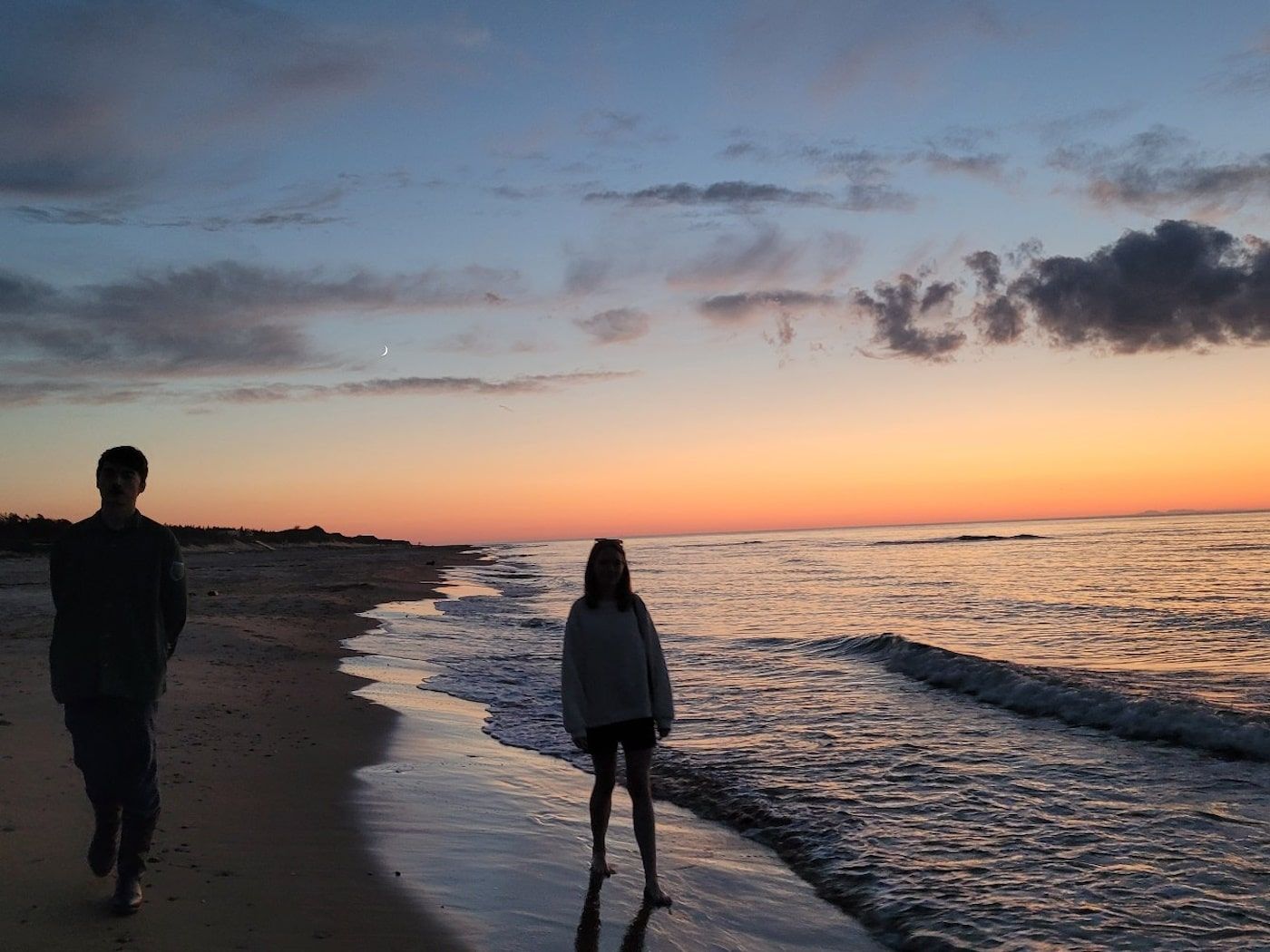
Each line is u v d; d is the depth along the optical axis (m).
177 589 3.93
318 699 10.04
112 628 3.78
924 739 8.45
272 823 5.44
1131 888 4.78
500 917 4.34
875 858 5.34
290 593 27.95
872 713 9.80
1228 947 4.05
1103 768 7.25
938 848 5.50
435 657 14.63
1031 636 17.73
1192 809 6.12
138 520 3.92
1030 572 40.75
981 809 6.26
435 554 94.50
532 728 9.23
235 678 10.97
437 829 5.64
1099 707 9.05
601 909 4.52
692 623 21.41
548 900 4.60
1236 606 22.48
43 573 33.88
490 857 5.19
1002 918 4.41
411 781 6.80
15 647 12.04
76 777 5.60
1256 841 5.45
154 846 4.80
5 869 4.17
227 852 4.82
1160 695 9.35
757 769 7.46
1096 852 5.34
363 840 5.28
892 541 118.50
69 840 4.57
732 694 11.20
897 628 19.62
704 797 6.71
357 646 15.76
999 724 9.05
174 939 3.64
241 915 3.99
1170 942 4.11
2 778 5.53
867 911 4.60
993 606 24.64
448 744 8.27
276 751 7.39
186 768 6.59
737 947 4.18
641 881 4.94
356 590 30.14
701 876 5.10
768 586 36.66
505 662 14.13
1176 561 45.34
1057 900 4.63
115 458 3.86
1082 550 63.34
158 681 3.87
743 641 16.88
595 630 4.87
